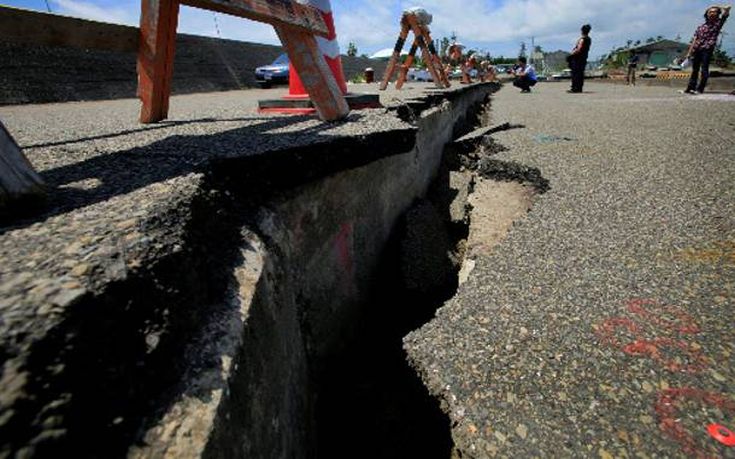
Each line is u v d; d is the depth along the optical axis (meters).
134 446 0.67
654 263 1.72
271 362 1.19
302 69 2.70
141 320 0.80
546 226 2.10
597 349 1.30
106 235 0.93
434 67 7.28
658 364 1.23
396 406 1.69
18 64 7.33
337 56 3.85
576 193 2.49
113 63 9.57
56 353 0.63
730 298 1.48
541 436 1.06
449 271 3.12
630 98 7.85
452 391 1.20
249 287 1.14
